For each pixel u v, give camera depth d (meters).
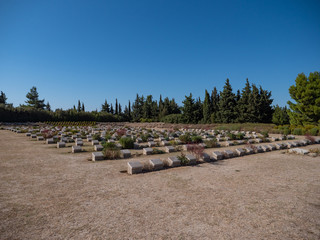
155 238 3.59
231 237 3.67
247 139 20.69
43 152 12.35
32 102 66.62
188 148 11.76
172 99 77.94
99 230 3.84
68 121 57.62
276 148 14.86
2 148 13.66
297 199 5.53
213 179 7.30
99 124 55.66
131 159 10.65
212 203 5.20
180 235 3.70
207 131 31.50
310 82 27.27
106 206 4.93
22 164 9.17
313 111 26.25
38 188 6.13
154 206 4.97
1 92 69.12
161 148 14.58
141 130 32.12
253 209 4.87
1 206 4.84
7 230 3.81
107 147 11.34
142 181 6.96
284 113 43.78
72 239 3.53
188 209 4.82
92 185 6.48
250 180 7.23
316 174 8.09
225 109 48.09
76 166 8.96
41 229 3.86
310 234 3.80
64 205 4.96
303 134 25.19
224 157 11.36
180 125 47.56
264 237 3.68
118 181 6.93
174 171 8.36
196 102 55.53
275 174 8.05
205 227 4.01
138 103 79.38
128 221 4.21
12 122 46.91
